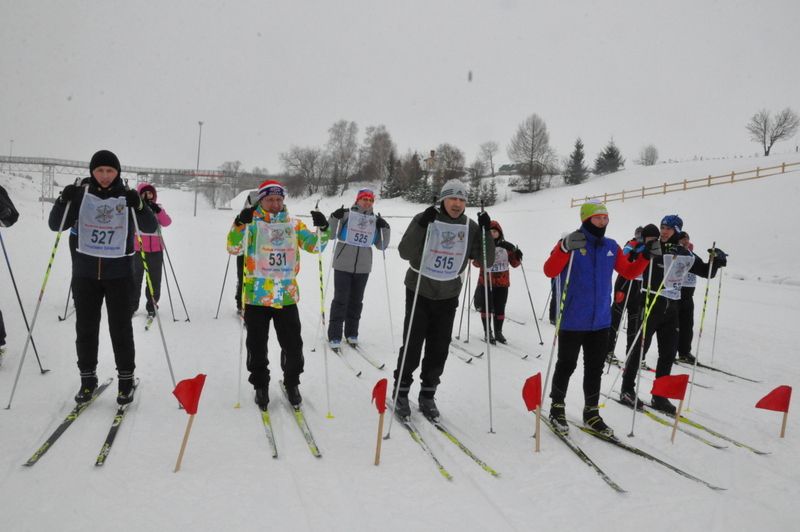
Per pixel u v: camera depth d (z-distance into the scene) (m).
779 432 3.70
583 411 3.60
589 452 3.23
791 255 17.12
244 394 3.85
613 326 5.56
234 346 5.12
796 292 12.48
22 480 2.49
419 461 2.96
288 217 3.63
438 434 3.35
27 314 5.89
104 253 3.29
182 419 3.31
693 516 2.54
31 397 3.48
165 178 60.16
